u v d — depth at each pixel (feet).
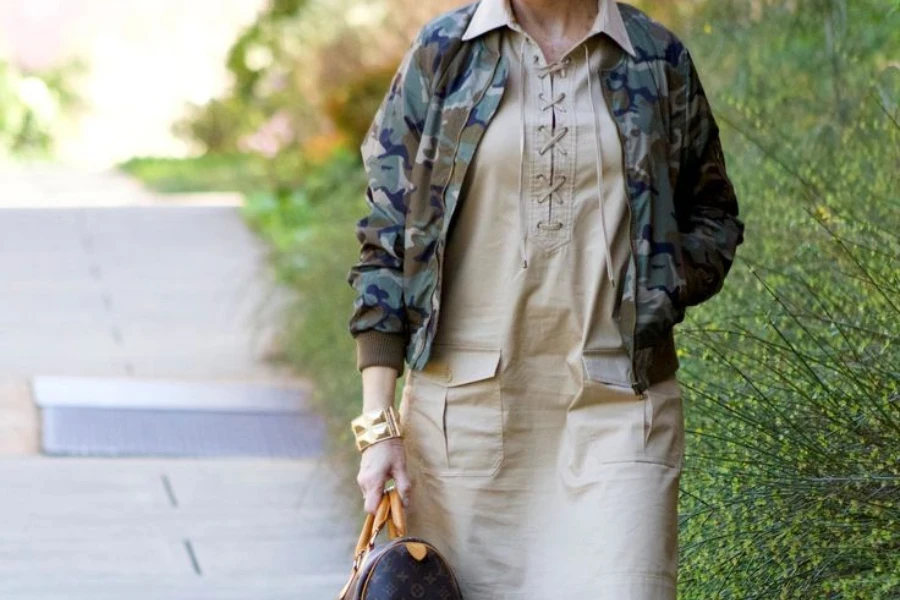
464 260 17.39
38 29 121.29
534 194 16.97
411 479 17.89
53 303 55.47
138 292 57.36
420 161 17.39
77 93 120.98
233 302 56.18
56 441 40.98
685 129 17.58
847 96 31.12
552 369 17.26
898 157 25.88
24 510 35.37
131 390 45.98
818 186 27.81
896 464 19.29
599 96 17.12
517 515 17.42
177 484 37.73
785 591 19.44
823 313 23.06
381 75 72.54
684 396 22.65
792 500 19.79
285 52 79.82
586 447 17.13
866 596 18.93
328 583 31.19
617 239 16.97
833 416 20.11
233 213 70.33
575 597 16.81
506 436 17.30
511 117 17.04
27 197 79.82
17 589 30.40
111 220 68.90
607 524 16.75
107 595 30.19
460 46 17.38
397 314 17.58
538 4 17.33
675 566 16.90
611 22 17.28
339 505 35.94
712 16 36.01
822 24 33.71
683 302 17.12
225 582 31.14
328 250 50.24
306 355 47.37
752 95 31.94
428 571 16.65
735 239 18.12
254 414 43.98
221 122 104.27
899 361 20.67
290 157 74.38
